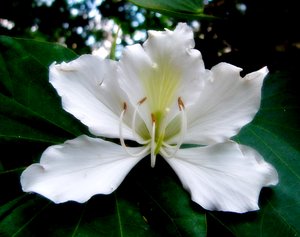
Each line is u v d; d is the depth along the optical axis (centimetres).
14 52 14
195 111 13
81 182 11
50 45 14
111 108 13
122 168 12
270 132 15
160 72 12
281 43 20
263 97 16
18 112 13
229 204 12
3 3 47
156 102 13
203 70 12
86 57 12
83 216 12
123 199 13
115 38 15
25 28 50
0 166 13
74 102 12
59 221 12
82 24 52
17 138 13
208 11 21
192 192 12
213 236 12
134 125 13
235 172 12
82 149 12
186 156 13
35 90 14
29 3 48
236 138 15
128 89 12
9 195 12
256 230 12
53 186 11
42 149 13
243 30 20
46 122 14
